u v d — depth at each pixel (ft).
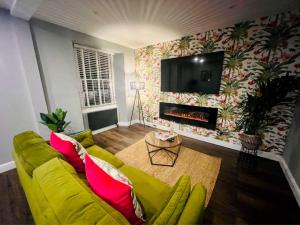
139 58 13.19
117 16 7.09
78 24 8.05
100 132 12.06
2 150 6.85
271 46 7.27
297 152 5.95
